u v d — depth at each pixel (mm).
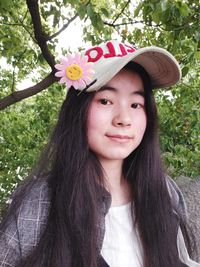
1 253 1068
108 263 1114
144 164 1265
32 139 3240
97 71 1094
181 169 3084
